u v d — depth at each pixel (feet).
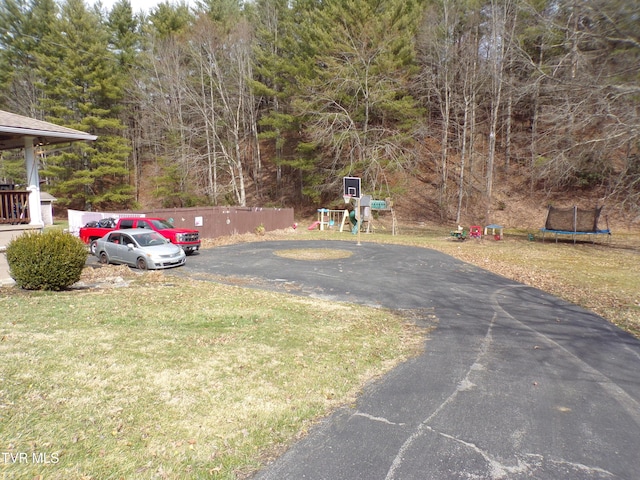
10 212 37.04
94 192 131.54
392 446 11.92
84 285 34.71
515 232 88.02
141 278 38.58
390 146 95.86
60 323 21.71
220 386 15.29
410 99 97.55
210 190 114.83
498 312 28.50
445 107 106.83
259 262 49.83
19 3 123.13
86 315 23.65
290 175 133.28
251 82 105.29
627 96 49.93
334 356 19.30
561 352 20.68
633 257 55.83
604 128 57.47
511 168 111.24
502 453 11.74
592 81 51.75
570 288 36.47
